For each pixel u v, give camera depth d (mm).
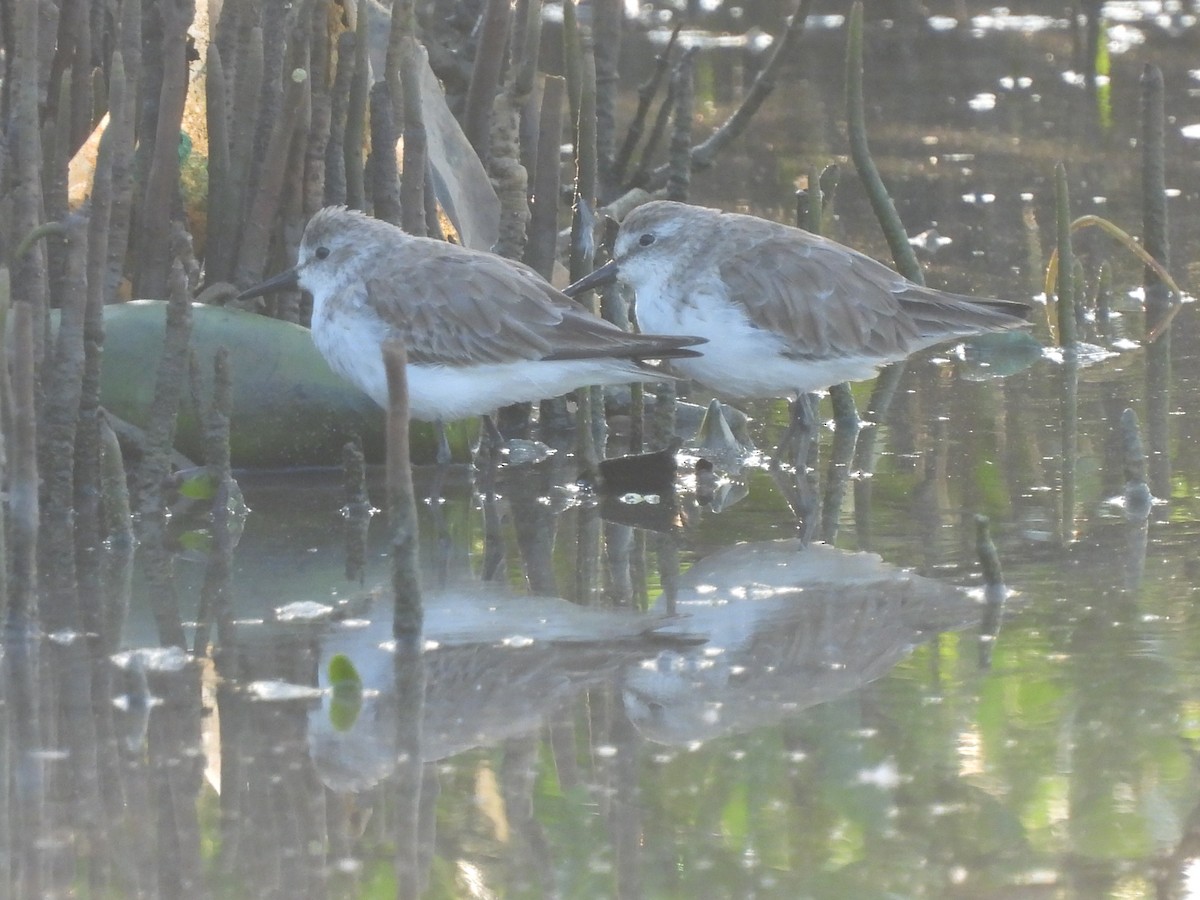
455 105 18781
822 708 8273
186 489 11867
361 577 10414
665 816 7203
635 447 13438
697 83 25969
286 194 13766
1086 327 16750
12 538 9141
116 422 12273
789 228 13438
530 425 14398
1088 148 22891
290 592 10086
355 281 12469
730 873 6699
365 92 13906
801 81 26516
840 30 29875
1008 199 20766
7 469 10336
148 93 13469
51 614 9625
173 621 9523
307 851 6934
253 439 12664
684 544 11188
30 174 11109
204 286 13727
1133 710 8102
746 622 9594
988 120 24469
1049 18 30969
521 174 14320
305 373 12727
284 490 12398
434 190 14516
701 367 13250
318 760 7715
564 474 13062
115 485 10891
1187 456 12656
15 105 11336
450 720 8188
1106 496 11766
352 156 14031
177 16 12609
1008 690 8398
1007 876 6648
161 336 12445
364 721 8164
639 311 13531
